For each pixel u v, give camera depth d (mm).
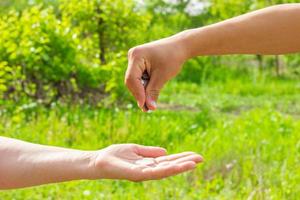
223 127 8531
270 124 8812
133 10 11242
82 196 5293
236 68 21906
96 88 10328
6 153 2076
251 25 2184
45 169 1997
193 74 19344
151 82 2168
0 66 8766
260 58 21984
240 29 2186
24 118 8758
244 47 2209
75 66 10117
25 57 9758
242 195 5430
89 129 8031
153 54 2154
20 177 2031
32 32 9953
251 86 17891
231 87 17609
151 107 2152
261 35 2184
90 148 7238
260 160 6148
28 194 5199
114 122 8273
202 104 12977
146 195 5340
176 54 2168
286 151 6977
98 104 10000
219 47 2207
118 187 5699
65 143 7508
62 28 10250
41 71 9992
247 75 20656
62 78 10055
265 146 7066
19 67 9570
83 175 1945
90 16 11109
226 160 6234
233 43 2201
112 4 11117
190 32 2203
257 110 9930
